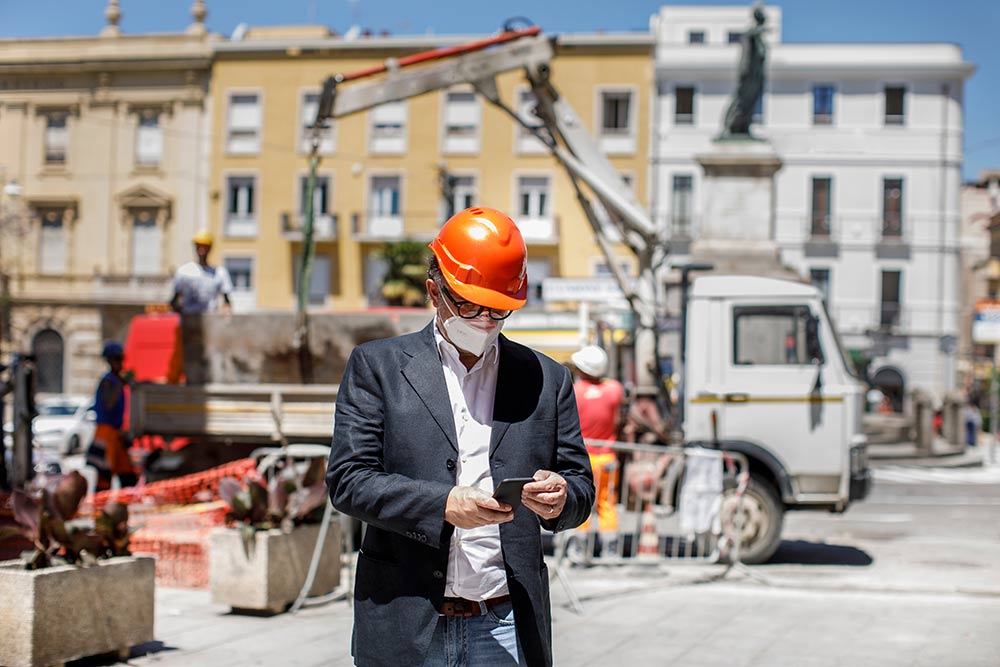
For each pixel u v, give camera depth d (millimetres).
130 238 46938
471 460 3031
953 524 14445
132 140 46969
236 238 46469
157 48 46531
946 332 47844
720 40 57688
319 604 7836
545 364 3186
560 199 44531
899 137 47812
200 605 7852
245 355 10836
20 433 10422
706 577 9531
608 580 9375
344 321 10711
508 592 3049
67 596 5711
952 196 47844
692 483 9742
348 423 3029
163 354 17109
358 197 45906
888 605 8328
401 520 2857
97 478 11328
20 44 47188
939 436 37812
